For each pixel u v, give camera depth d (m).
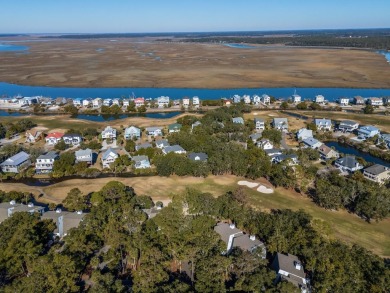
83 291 41.53
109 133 107.56
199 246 46.38
